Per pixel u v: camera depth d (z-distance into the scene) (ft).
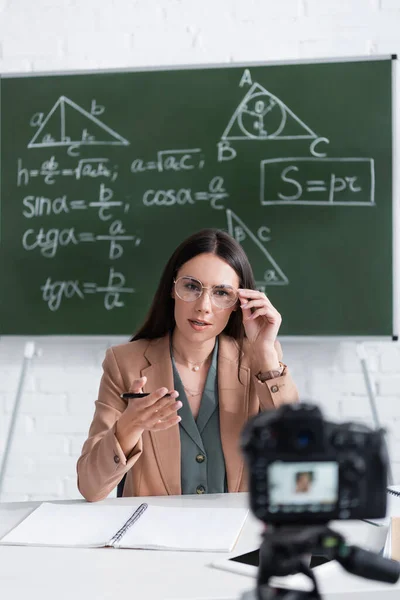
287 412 1.98
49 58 8.16
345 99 7.70
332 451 1.96
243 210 7.84
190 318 4.78
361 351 7.70
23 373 8.05
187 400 4.90
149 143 7.98
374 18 7.77
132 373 4.96
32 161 8.17
